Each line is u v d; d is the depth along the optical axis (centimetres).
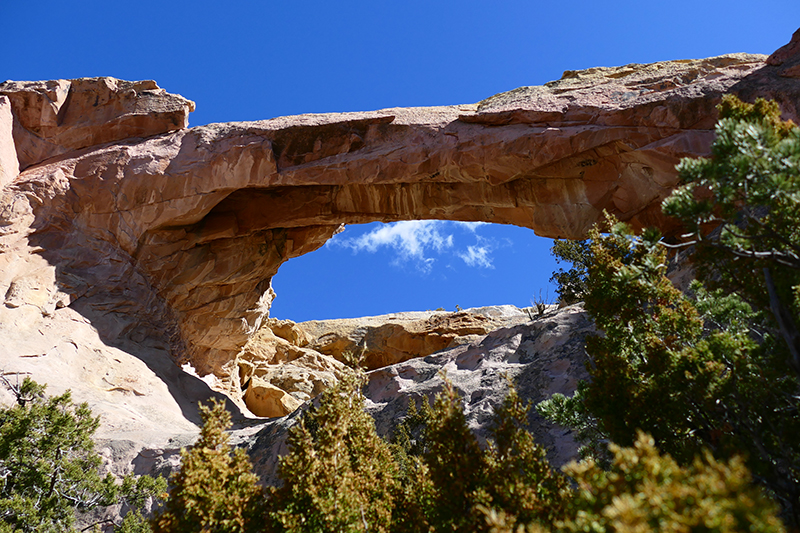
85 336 2580
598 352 874
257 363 3866
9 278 2595
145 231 2909
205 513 700
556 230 2684
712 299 862
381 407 1803
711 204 614
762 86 2169
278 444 1680
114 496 1344
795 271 724
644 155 2320
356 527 711
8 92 3045
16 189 2816
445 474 725
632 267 757
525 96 2811
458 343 3594
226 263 3189
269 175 2809
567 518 482
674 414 723
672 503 393
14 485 1282
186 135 3016
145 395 2492
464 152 2578
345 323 4572
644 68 2755
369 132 2784
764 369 727
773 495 697
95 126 3084
